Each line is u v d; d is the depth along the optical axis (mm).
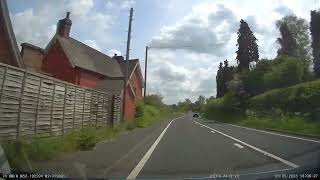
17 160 10109
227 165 11602
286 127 33031
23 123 14375
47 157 11906
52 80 17156
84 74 41969
